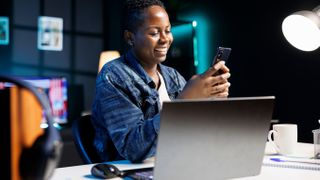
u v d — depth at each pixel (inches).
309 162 50.0
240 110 35.4
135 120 50.7
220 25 159.8
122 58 60.7
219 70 43.8
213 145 34.2
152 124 46.8
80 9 178.4
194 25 171.5
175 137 32.0
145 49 57.4
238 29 151.4
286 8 131.6
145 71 59.9
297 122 129.1
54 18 172.2
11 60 163.5
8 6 162.4
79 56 178.2
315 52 122.0
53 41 171.9
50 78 149.9
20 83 21.8
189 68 171.9
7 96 23.6
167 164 32.4
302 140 127.5
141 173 40.6
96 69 181.8
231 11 154.4
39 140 23.8
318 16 62.0
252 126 36.7
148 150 47.4
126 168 46.5
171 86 65.1
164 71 65.3
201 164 34.0
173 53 169.9
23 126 24.0
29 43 167.0
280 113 135.3
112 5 181.8
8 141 23.6
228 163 35.8
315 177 41.7
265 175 42.7
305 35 63.8
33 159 23.3
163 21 56.9
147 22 56.3
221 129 34.4
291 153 55.3
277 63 135.7
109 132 51.3
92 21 181.0
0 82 23.2
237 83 152.9
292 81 130.5
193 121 32.5
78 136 56.1
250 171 37.8
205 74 42.2
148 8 56.8
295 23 64.0
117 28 180.9
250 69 146.7
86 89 179.6
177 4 175.6
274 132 56.1
